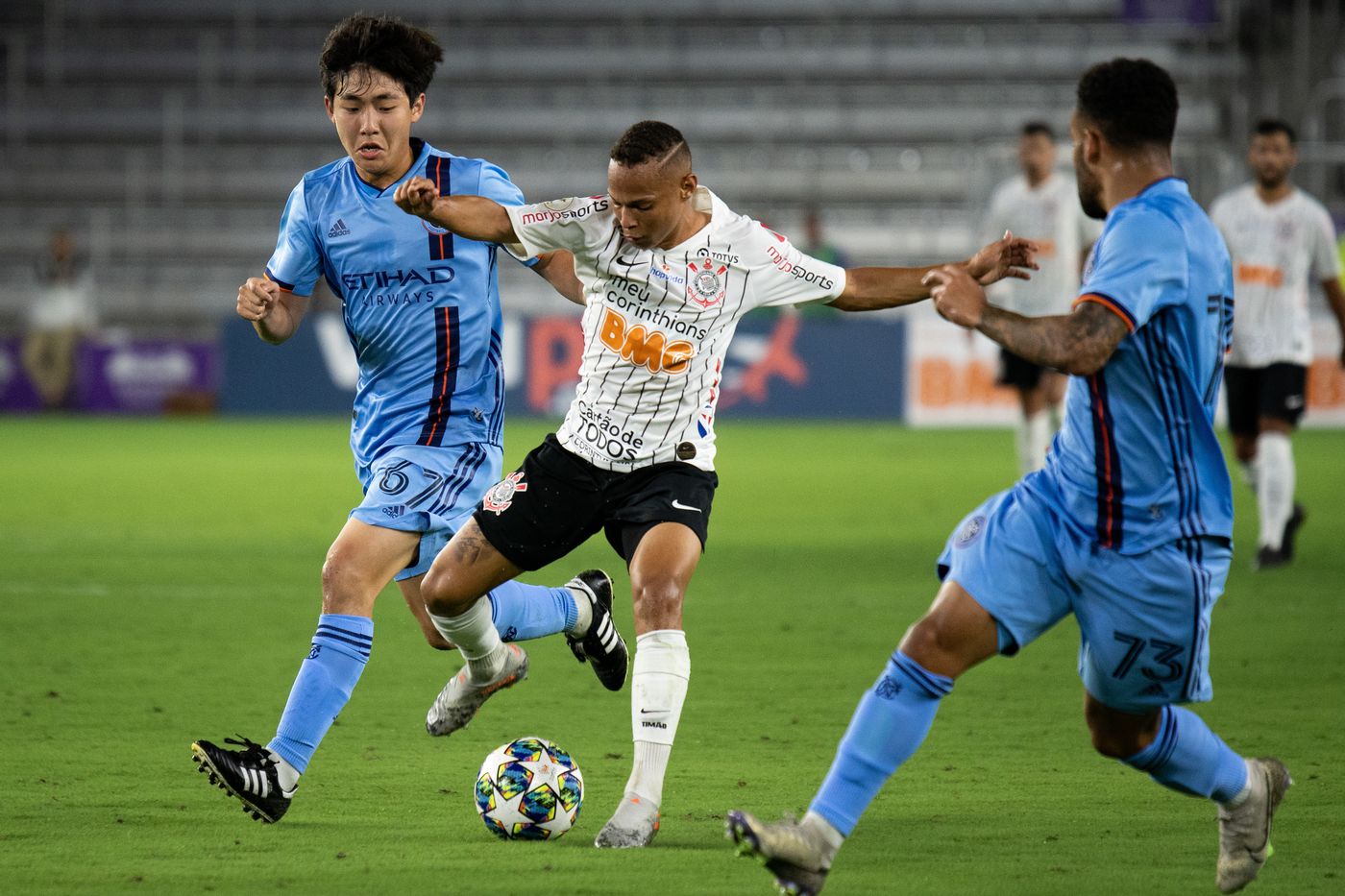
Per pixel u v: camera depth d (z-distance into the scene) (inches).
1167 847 603.5
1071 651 1067.9
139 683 933.2
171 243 3978.8
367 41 714.8
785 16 4220.0
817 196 3902.6
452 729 777.6
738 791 689.0
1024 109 3986.2
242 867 565.9
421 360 730.8
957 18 4175.7
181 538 1654.8
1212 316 526.6
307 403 3646.7
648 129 604.4
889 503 1982.0
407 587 746.2
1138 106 534.9
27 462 2518.5
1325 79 3811.5
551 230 626.5
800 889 510.3
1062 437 539.5
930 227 3818.9
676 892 536.7
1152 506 518.0
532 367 3415.4
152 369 3663.9
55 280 3646.7
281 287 748.0
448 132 4050.2
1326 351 3255.4
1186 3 3678.6
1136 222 515.5
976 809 661.9
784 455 2657.5
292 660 1011.9
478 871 562.9
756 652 1048.2
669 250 631.2
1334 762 745.6
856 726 522.0
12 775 708.0
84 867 563.8
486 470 733.3
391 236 725.3
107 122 4111.7
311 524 1770.4
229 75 4197.8
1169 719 549.0
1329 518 1854.1
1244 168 3171.8
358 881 549.0
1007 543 527.5
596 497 656.4
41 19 4296.3
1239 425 1493.6
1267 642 1075.9
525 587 751.1
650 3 4252.0
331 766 735.7
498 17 4266.7
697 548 639.8
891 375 3427.7
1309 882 559.2
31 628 1122.0
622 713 866.8
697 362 645.3
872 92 4067.4
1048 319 503.5
